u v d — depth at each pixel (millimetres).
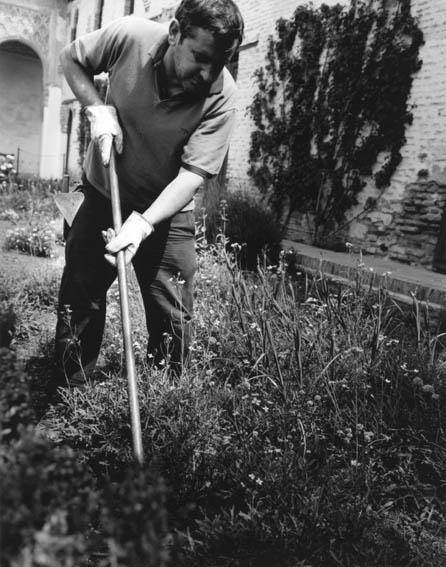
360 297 4414
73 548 903
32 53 24984
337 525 2199
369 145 8250
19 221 9547
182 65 2402
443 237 7207
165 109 2619
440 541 2236
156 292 3061
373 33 8297
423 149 7543
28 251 7441
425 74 7512
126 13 17797
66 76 2844
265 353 3260
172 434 2529
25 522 850
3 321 1553
